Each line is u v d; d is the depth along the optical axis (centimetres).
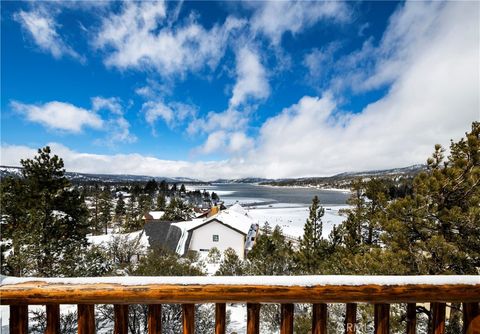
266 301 123
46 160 1108
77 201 1188
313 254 1150
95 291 120
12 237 1012
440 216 437
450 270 417
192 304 129
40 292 120
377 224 534
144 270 915
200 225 2291
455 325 378
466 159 444
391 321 400
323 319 128
